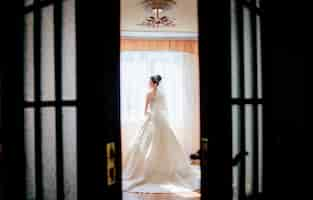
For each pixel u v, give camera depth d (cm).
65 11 120
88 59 113
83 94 114
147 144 454
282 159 152
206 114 124
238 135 132
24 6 126
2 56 123
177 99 593
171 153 451
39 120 121
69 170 119
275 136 152
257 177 147
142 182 433
